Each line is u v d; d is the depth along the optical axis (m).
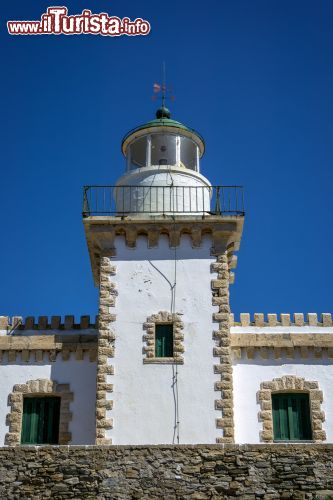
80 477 19.31
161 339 26.86
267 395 27.34
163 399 25.64
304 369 27.88
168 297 27.28
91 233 27.94
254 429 26.81
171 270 27.72
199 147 31.89
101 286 27.42
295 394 27.69
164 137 31.88
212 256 27.94
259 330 28.73
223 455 19.48
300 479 19.12
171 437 25.08
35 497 19.14
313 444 19.58
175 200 29.06
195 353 26.36
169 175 29.59
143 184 29.47
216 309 27.08
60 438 26.64
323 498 18.70
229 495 19.00
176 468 19.34
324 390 27.52
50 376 27.73
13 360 28.05
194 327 26.77
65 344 28.16
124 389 25.78
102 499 19.05
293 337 28.36
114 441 25.03
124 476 19.30
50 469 19.45
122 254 28.02
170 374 26.02
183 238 28.28
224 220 27.88
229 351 26.39
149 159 30.36
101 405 25.53
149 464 19.42
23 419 27.28
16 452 19.70
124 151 31.95
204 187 28.59
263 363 27.94
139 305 27.14
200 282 27.55
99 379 25.89
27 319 29.20
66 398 27.33
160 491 19.08
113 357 26.27
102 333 26.62
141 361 26.22
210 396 25.70
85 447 19.69
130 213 28.23
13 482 19.34
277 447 19.56
